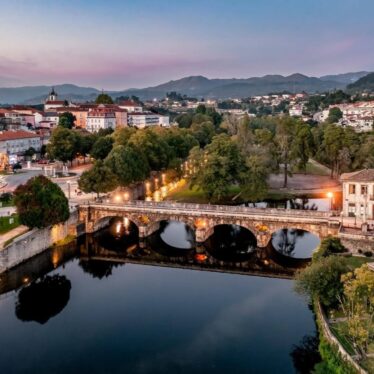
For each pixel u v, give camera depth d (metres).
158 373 60.59
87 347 67.12
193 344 67.06
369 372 49.53
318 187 164.50
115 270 97.31
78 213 117.25
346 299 63.59
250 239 117.44
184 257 105.62
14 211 117.12
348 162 166.38
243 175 131.62
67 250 108.06
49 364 62.75
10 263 91.31
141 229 112.44
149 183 165.12
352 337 55.97
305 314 75.12
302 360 62.28
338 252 86.81
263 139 168.12
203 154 138.25
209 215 106.56
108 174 126.69
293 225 100.19
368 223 95.69
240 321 73.25
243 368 61.22
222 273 94.44
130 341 68.19
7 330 72.19
